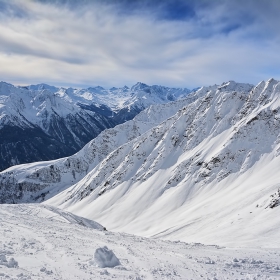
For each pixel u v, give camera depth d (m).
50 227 31.47
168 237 79.12
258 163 134.12
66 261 17.20
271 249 29.67
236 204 86.38
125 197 167.38
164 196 148.38
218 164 144.50
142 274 16.05
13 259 15.71
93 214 160.62
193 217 97.12
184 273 16.98
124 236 33.78
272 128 146.25
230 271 18.38
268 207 66.69
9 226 28.52
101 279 14.31
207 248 29.44
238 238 53.25
